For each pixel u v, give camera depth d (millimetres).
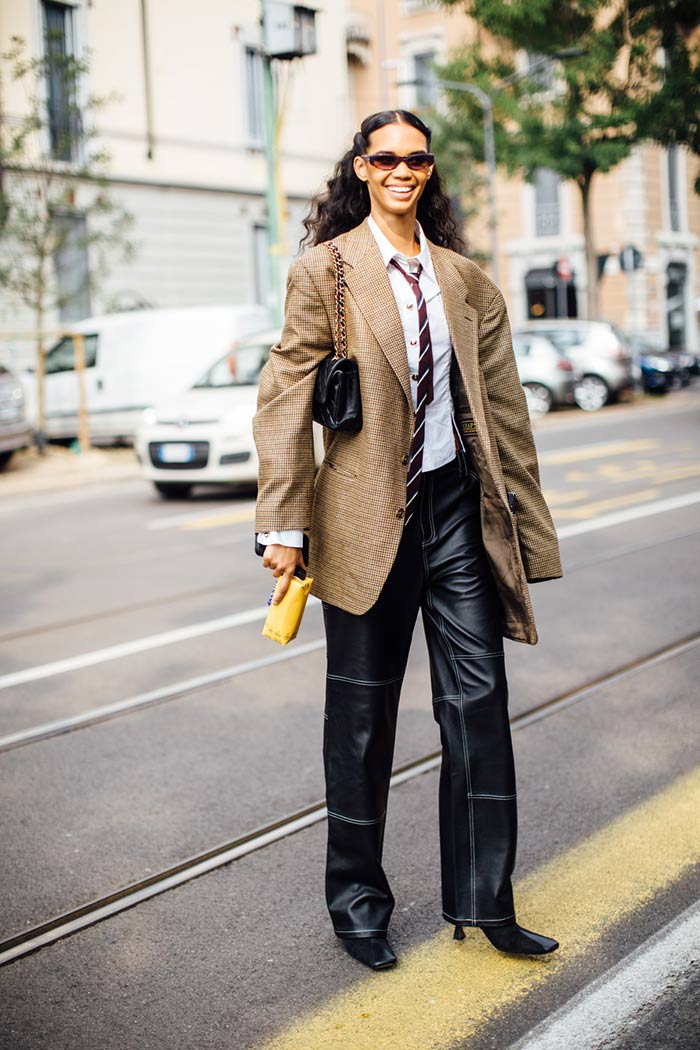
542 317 38469
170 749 4906
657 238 37781
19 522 12133
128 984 3084
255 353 13906
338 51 29875
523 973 3008
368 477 2971
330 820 3178
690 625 6539
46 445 19234
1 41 22422
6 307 22203
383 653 3086
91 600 7941
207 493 13898
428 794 4305
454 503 3094
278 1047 2746
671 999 2822
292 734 5027
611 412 23797
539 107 25109
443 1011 2848
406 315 2979
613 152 24344
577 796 4211
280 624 2998
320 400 2973
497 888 3025
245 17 27453
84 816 4238
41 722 5344
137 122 25141
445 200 3340
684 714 5082
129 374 19391
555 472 13742
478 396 3016
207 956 3211
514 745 4773
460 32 36594
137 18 25031
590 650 6141
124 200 24875
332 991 2982
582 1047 2645
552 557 3195
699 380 34000
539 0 20500
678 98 19438
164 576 8680
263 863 3795
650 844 3773
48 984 3104
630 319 37219
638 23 18953
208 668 6125
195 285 26594
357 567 2990
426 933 3268
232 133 27328
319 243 3240
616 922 3260
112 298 21281
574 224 37594
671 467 13711
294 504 2984
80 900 3590
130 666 6227
